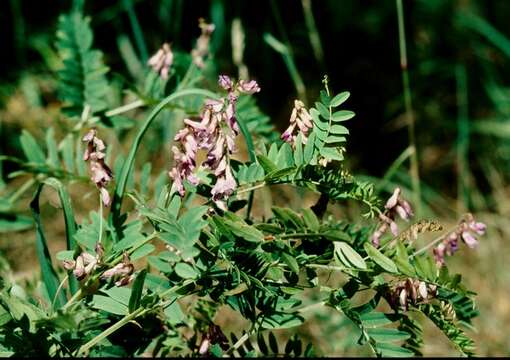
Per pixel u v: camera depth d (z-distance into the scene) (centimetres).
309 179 63
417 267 61
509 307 111
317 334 93
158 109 67
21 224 80
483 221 125
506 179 134
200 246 64
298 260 63
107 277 63
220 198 63
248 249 63
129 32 138
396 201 63
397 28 146
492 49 145
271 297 65
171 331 69
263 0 141
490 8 146
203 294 64
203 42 80
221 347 68
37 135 118
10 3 134
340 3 146
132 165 69
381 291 64
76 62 79
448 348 97
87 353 65
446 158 136
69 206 67
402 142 138
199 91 67
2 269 80
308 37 143
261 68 139
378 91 142
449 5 145
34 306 64
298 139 63
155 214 61
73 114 79
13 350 62
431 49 145
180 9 122
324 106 63
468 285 114
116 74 79
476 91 143
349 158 134
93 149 63
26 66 129
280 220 62
